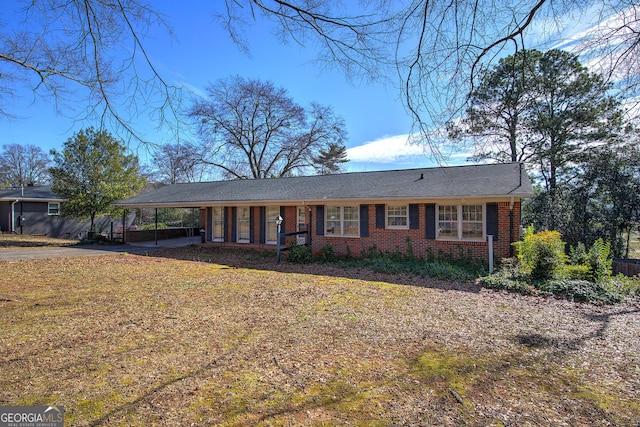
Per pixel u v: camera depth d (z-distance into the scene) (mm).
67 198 19281
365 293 7527
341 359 4012
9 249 16234
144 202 17609
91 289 7922
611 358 4094
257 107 27281
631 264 10211
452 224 11688
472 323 5430
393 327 5203
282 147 28938
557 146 17234
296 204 14273
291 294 7418
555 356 4141
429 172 14281
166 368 3754
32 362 3893
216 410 2938
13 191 24906
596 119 15406
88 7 3990
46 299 6941
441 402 3082
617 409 2994
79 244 18688
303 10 3643
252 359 4008
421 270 9992
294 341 4598
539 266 8375
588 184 17547
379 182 13969
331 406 3010
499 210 10984
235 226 16969
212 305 6488
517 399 3148
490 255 9484
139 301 6785
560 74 12508
